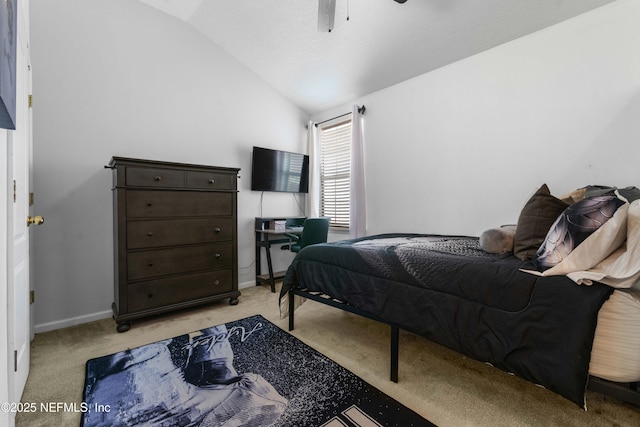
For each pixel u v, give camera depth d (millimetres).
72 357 1815
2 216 972
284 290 2238
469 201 2641
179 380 1570
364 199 3457
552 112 2168
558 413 1315
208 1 2725
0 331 920
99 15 2490
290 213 4027
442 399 1422
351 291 1851
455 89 2715
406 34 2543
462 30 2365
